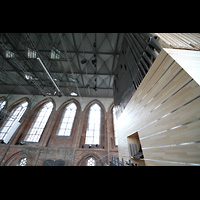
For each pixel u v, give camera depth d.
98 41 6.88
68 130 10.41
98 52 7.48
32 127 10.45
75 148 8.77
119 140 5.70
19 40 6.93
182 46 2.16
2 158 7.92
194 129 1.41
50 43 6.88
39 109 12.05
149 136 2.53
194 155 1.38
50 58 8.11
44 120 11.05
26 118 10.62
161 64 2.16
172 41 2.35
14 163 8.01
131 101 3.93
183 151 1.56
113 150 8.55
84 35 6.54
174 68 1.83
